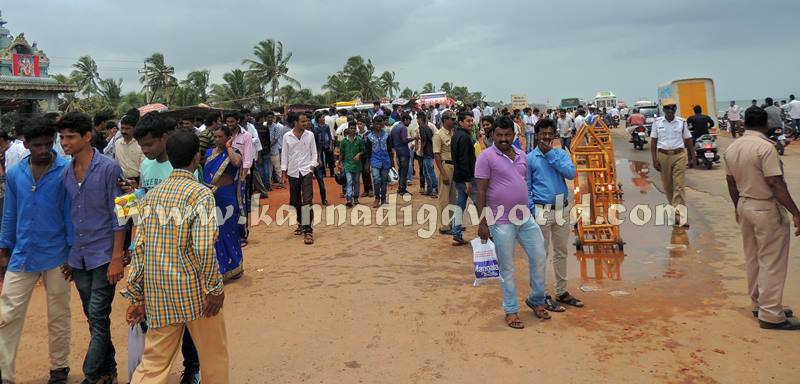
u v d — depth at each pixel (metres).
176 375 4.05
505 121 4.69
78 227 3.68
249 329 4.86
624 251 7.16
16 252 3.77
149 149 4.29
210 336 3.24
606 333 4.52
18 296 3.77
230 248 6.21
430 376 3.90
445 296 5.61
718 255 6.76
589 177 7.41
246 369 4.09
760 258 4.50
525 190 4.77
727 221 8.68
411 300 5.51
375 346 4.44
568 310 5.11
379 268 6.69
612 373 3.81
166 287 3.07
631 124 23.14
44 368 4.31
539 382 3.73
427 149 11.84
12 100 25.88
